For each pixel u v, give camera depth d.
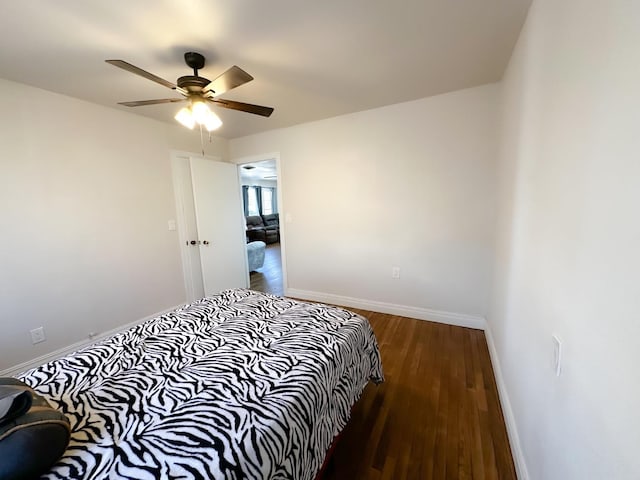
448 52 1.83
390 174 2.92
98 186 2.57
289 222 3.66
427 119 2.65
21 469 0.65
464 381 1.93
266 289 4.28
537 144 1.25
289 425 0.93
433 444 1.44
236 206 3.94
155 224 3.05
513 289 1.62
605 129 0.68
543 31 1.21
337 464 1.33
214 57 1.82
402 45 1.74
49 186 2.26
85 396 1.04
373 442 1.45
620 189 0.60
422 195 2.79
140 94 2.33
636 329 0.52
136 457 0.77
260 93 2.43
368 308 3.28
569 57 0.92
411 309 3.02
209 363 1.24
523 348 1.35
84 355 1.32
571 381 0.82
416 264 2.93
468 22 1.53
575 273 0.82
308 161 3.37
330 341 1.42
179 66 1.92
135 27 1.49
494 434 1.49
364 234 3.17
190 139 3.39
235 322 1.67
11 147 2.06
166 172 3.14
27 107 2.13
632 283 0.54
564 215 0.92
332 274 3.47
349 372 1.41
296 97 2.53
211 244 3.56
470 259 2.67
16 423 0.69
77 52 1.71
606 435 0.62
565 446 0.84
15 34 1.51
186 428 0.87
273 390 1.05
